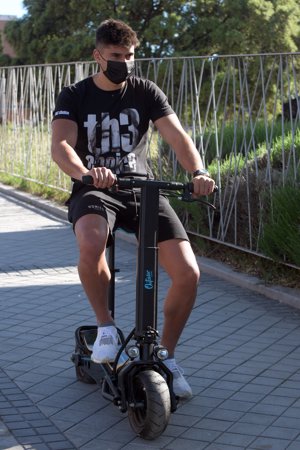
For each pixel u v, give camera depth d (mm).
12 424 4750
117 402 4516
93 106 4891
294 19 35906
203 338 6359
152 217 4496
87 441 4531
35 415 4891
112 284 5031
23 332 6551
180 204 9266
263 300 7465
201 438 4578
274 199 7648
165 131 4914
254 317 6922
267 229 7648
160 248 4770
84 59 35781
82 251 4582
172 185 4520
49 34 38781
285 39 35719
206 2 35750
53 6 37625
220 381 5453
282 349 6098
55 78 13688
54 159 4723
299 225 7375
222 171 8977
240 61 8570
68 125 4828
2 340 6352
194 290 4750
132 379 4445
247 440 4547
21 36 39281
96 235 4594
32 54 39062
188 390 4945
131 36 4758
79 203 4762
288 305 7293
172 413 4875
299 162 7750
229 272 8227
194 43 36156
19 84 15820
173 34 35125
